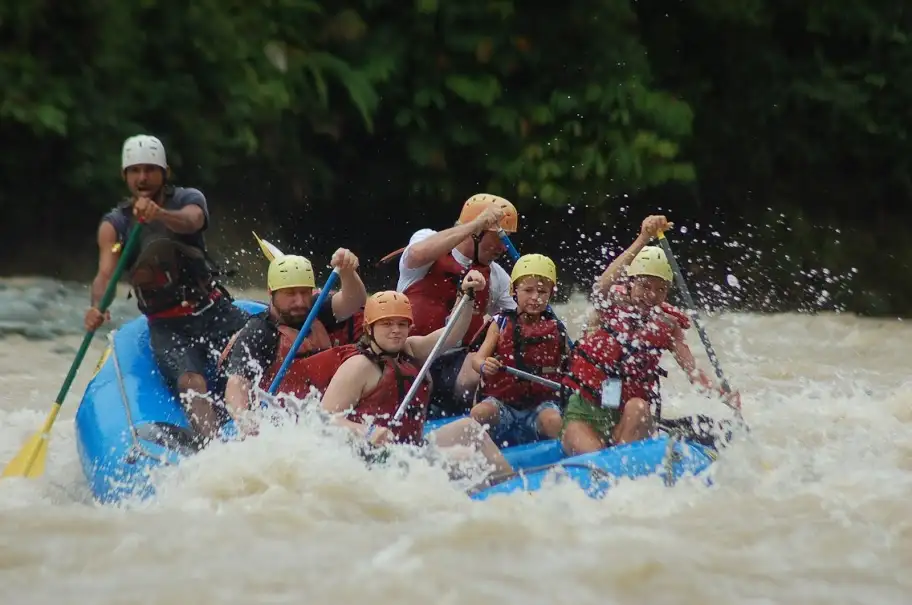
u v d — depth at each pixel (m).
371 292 60.06
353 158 61.19
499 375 23.44
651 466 20.19
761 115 67.75
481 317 24.38
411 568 15.88
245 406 21.78
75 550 16.55
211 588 15.15
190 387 23.27
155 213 22.34
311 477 19.17
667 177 60.88
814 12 66.12
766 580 15.70
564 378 22.30
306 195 60.00
